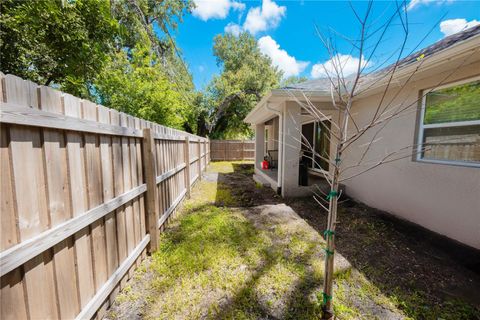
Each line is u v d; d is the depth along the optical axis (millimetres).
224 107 18766
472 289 2113
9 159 1061
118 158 2162
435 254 2740
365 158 4832
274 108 5996
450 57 2631
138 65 8258
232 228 3510
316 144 7691
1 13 3551
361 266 2492
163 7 11602
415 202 3660
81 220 1537
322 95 4617
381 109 4305
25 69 4387
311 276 2309
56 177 1357
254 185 7180
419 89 3539
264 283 2189
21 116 1082
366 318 1773
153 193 2797
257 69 20781
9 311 1062
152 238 2805
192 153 6594
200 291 2084
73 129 1462
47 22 3699
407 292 2078
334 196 1703
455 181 3041
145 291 2096
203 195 5820
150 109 7488
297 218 4004
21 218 1114
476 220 2814
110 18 4117
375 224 3682
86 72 4625
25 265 1148
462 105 3025
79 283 1565
